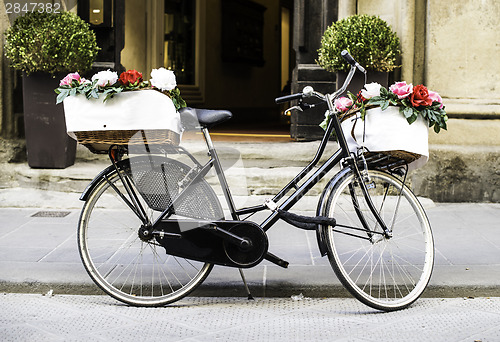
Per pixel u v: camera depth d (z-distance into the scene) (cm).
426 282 393
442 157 668
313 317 369
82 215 388
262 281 409
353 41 633
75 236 522
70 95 360
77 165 678
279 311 380
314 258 462
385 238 393
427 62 671
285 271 428
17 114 698
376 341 330
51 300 400
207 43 1385
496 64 668
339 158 391
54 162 661
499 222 580
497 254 473
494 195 670
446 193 671
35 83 653
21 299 402
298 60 716
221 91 1462
